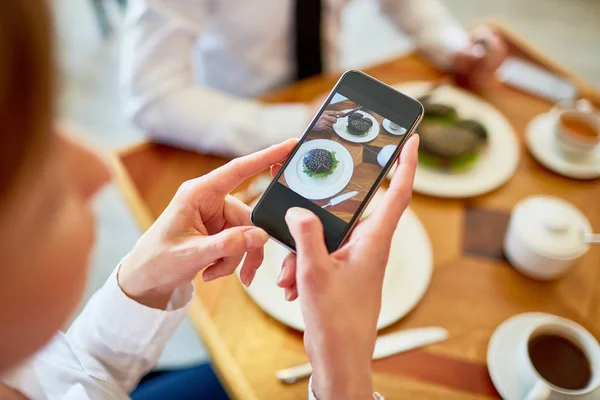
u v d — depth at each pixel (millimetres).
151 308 588
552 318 683
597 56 2059
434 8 1092
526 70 984
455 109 892
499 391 635
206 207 563
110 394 600
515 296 713
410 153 531
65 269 377
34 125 274
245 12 982
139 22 926
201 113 876
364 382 507
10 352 393
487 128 885
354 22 2152
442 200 804
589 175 836
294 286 553
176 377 806
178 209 549
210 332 663
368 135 553
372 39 2090
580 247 705
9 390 537
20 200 295
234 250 518
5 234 305
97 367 608
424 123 869
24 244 326
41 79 268
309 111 881
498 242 762
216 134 860
